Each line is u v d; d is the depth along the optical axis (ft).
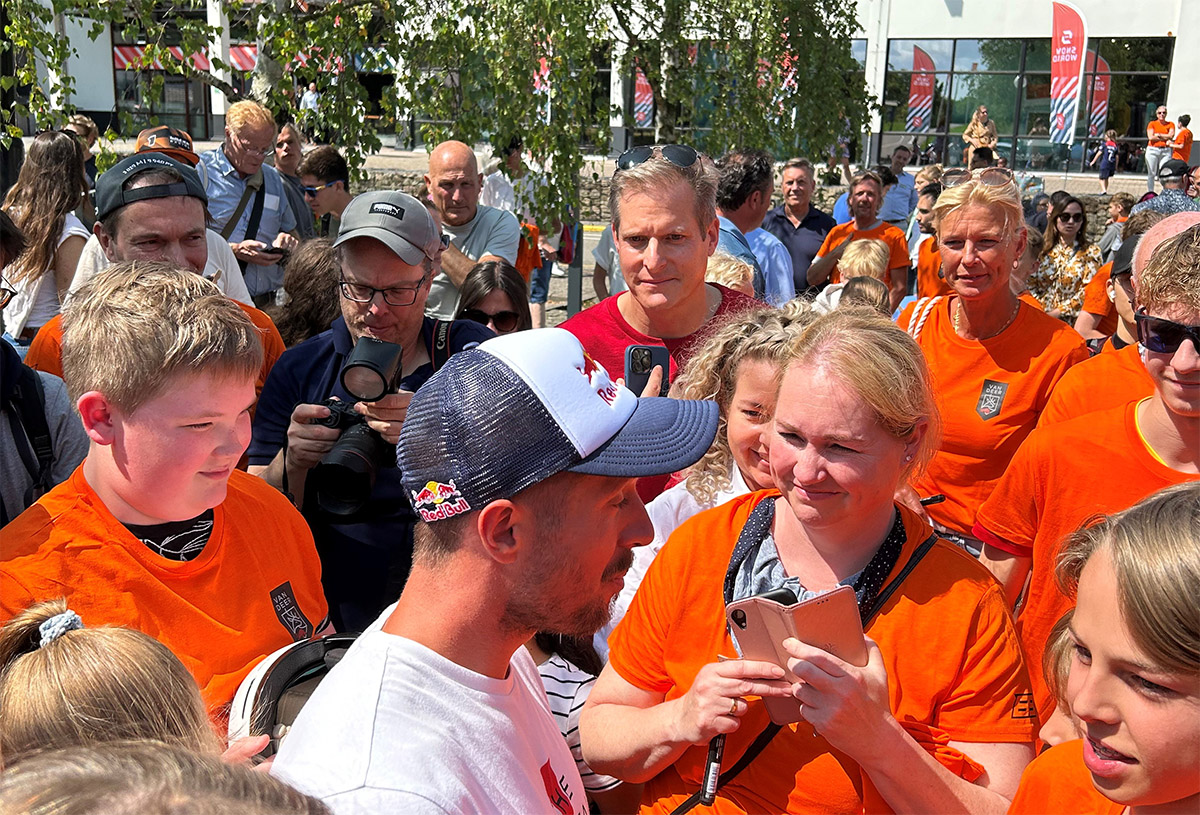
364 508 8.65
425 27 26.40
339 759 3.76
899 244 24.80
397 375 8.42
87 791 2.25
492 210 19.11
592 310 11.09
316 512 8.75
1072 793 4.77
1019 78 72.28
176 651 5.89
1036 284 22.52
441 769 3.82
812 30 33.78
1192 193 38.70
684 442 4.25
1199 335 6.95
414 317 9.20
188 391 5.58
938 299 11.60
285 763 3.88
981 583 5.50
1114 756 4.05
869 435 5.25
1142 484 7.66
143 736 4.22
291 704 5.35
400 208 8.92
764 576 5.79
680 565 6.00
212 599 6.13
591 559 4.18
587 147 33.94
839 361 5.29
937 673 5.32
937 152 75.05
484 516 3.99
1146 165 71.26
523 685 4.70
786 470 5.45
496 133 23.81
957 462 10.85
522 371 4.07
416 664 4.03
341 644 5.86
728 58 32.22
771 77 32.91
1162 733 3.84
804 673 4.86
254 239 19.42
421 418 4.16
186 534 6.13
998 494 8.55
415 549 4.29
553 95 24.07
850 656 4.99
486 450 3.98
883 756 4.91
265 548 6.58
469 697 4.09
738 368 7.20
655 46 32.19
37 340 9.71
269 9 24.68
